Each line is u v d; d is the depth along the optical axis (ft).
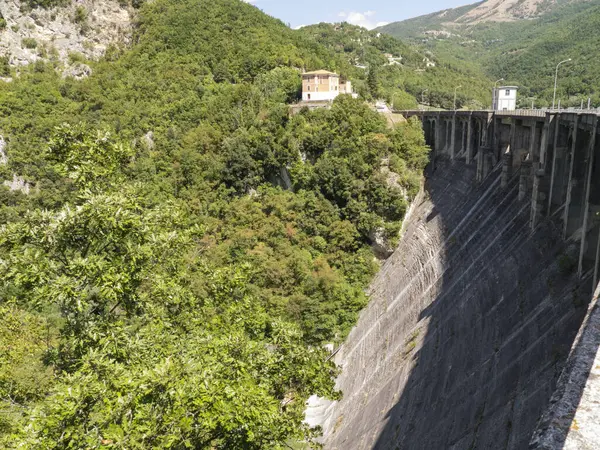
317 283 217.15
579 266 92.02
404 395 124.06
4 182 351.67
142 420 45.39
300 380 73.67
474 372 101.96
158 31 519.19
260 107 355.56
